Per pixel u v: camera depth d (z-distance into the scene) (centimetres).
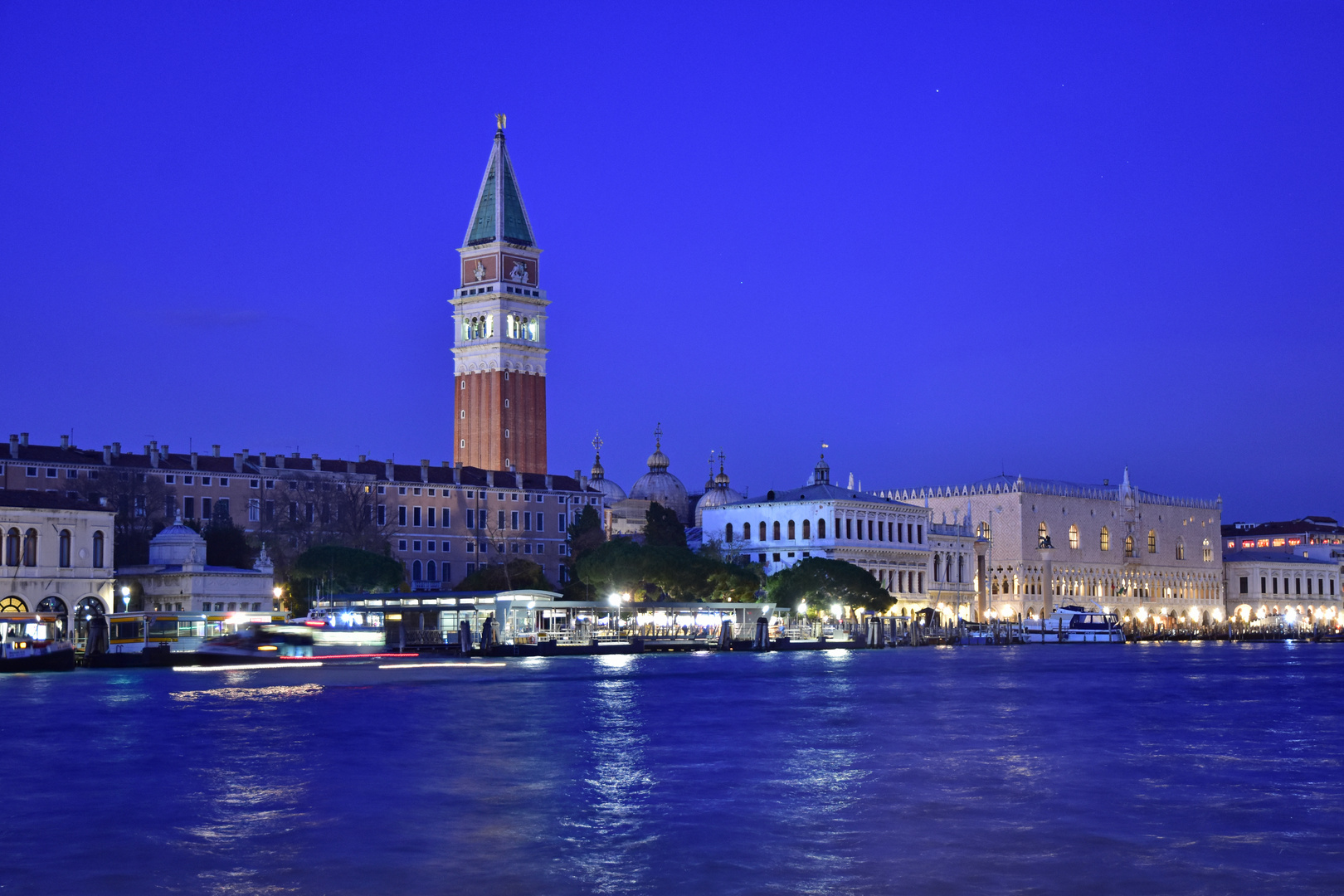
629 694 10669
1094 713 9012
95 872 4388
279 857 4566
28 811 5378
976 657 17288
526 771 6362
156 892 4162
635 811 5300
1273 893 4075
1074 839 4762
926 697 10325
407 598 17975
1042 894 4069
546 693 10762
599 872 4350
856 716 8806
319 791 5784
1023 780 6019
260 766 6550
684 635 19212
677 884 4209
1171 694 10675
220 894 4144
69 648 13438
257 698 10256
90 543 16925
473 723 8362
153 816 5262
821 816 5194
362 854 4603
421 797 5634
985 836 4809
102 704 9700
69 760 6744
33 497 16712
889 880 4225
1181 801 5484
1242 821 5078
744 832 4900
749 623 19938
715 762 6644
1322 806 5372
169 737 7681
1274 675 13188
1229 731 7894
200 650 14262
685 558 19738
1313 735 7669
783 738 7569
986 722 8431
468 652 16412
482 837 4844
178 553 17688
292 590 19325
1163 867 4362
